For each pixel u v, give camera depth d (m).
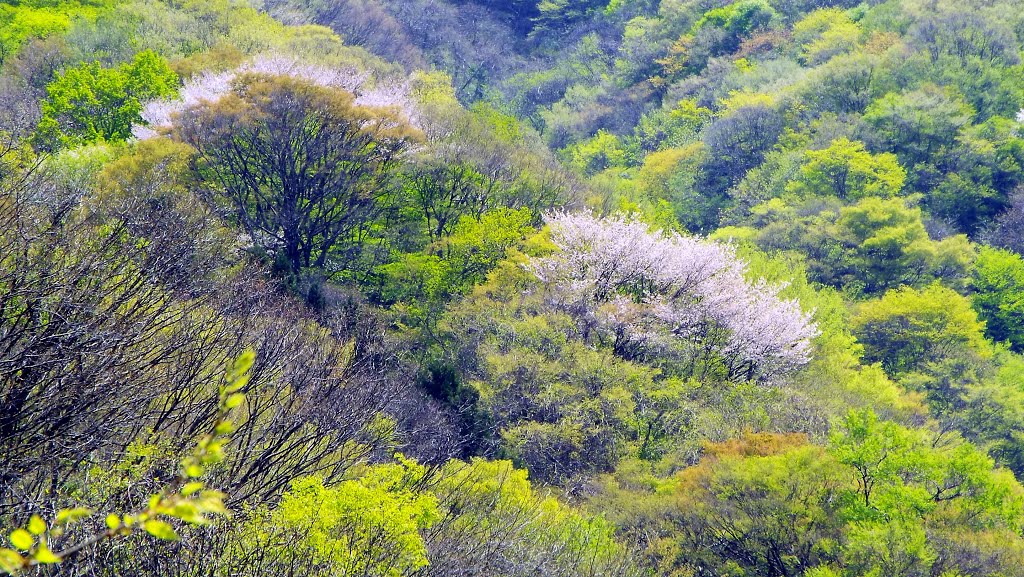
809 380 52.81
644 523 32.91
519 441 39.12
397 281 51.88
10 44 75.88
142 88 60.53
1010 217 99.69
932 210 101.75
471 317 47.00
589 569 24.78
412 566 17.75
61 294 16.39
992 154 105.19
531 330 46.00
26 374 14.66
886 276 83.56
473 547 21.28
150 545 12.59
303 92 53.62
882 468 32.34
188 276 26.25
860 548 29.12
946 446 40.91
